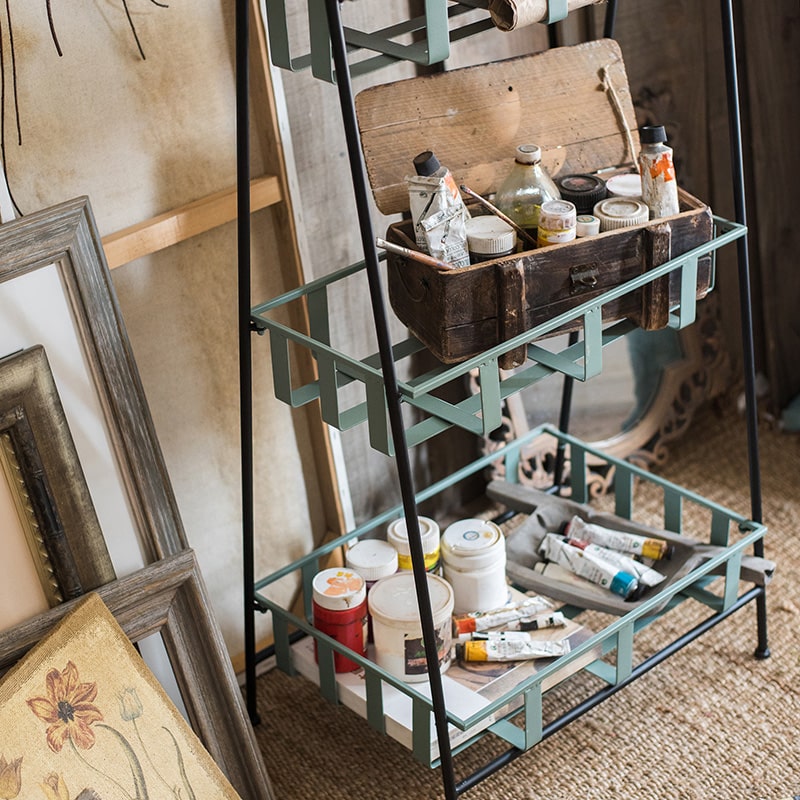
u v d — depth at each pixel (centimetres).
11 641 121
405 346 140
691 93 192
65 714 119
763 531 153
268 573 168
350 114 104
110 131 134
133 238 136
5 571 123
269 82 143
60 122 130
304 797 151
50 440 122
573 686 163
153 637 135
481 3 115
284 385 135
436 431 123
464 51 168
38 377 120
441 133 135
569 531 162
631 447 202
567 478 199
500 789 149
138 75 134
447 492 192
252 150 146
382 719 138
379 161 131
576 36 179
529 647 142
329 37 110
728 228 142
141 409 129
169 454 152
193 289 147
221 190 146
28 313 119
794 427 210
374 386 119
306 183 156
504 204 133
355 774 153
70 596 127
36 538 124
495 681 140
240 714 140
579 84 143
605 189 139
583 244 126
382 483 183
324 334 143
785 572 180
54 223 118
